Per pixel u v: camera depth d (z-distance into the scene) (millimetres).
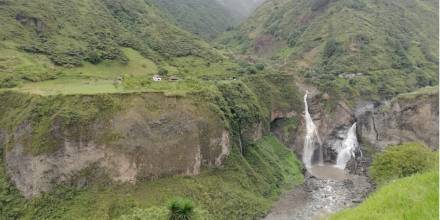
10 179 55219
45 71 74812
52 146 53719
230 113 73125
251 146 76062
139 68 92625
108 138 56094
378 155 66562
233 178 65188
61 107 56031
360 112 93750
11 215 51156
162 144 59375
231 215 57375
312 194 68438
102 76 81750
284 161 79125
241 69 98625
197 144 62719
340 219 17297
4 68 70938
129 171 56062
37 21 89750
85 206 51438
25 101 58750
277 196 67188
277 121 89250
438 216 12672
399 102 89250
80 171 54219
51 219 49875
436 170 17828
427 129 84625
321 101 93875
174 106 62594
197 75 92500
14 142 55875
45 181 53000
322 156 89875
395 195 16078
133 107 59250
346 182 74500
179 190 57281
